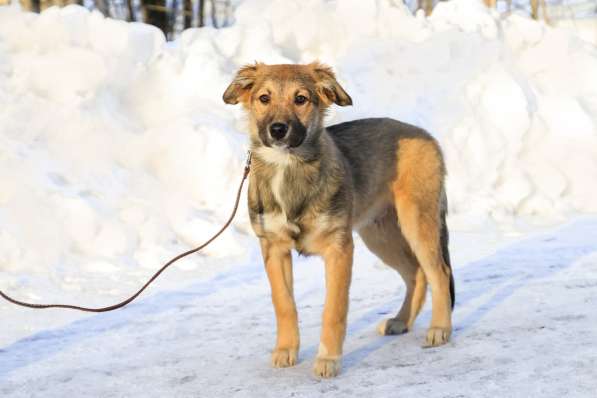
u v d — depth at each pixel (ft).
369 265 27.53
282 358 17.48
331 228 17.69
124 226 28.73
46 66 33.37
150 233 28.91
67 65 33.37
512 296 22.44
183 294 24.40
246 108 19.15
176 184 31.89
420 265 20.26
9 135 30.78
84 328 21.24
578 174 37.60
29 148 30.63
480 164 36.32
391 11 41.91
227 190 31.55
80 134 31.76
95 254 27.81
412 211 20.06
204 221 29.71
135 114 34.09
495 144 36.99
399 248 21.08
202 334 20.53
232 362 18.10
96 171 30.76
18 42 34.83
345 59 39.40
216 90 34.76
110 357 18.88
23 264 26.43
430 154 20.58
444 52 39.63
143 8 54.29
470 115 37.40
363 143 20.21
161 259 27.76
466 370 16.34
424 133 21.04
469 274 25.57
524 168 37.17
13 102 31.83
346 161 19.20
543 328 18.93
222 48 37.24
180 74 35.24
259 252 28.96
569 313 20.10
